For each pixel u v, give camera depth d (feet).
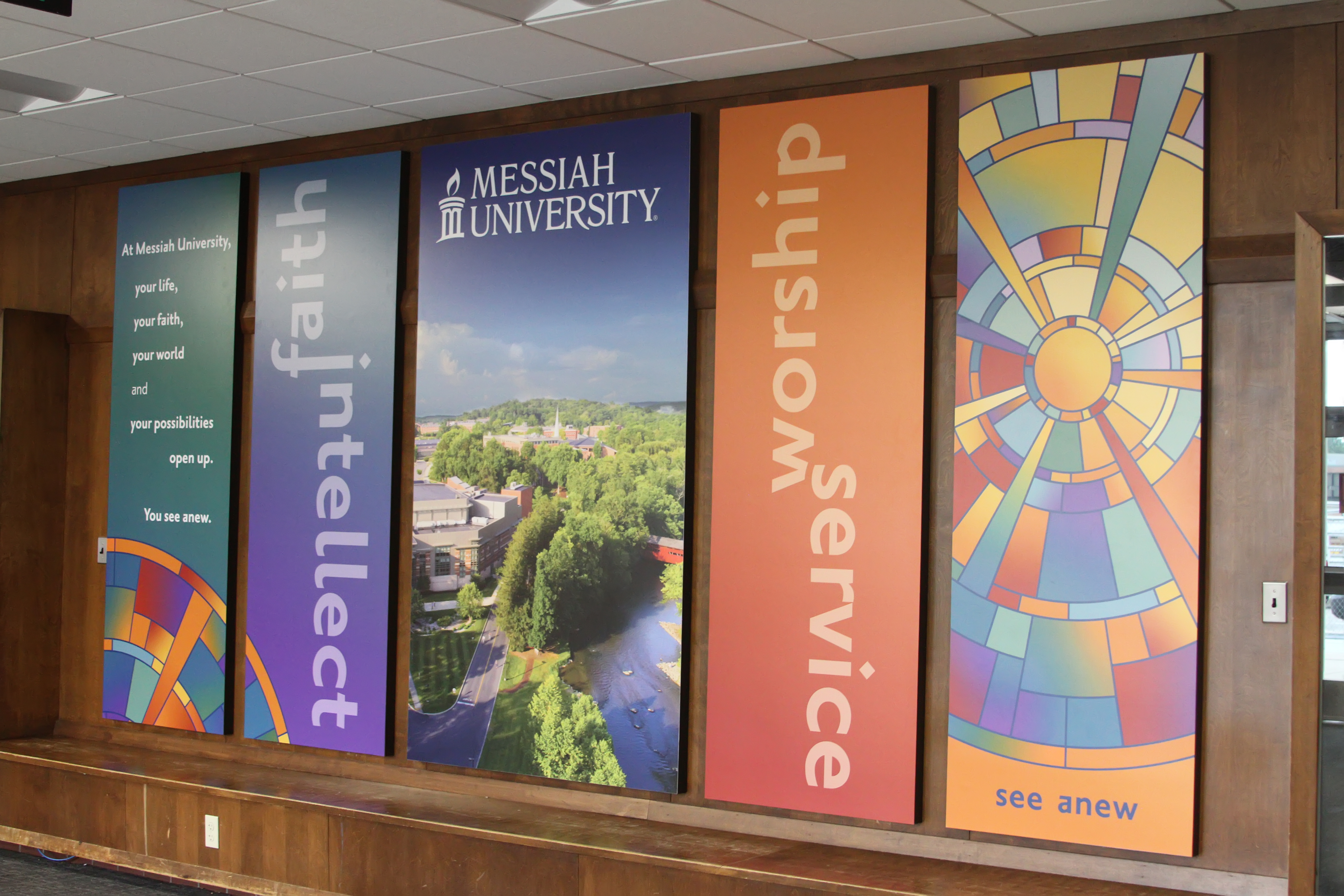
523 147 17.94
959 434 14.83
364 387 19.19
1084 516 14.16
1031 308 14.48
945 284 15.12
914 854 15.07
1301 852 12.42
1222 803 13.65
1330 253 12.48
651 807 16.80
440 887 16.62
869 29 14.60
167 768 19.93
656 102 17.12
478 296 18.24
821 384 15.69
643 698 16.81
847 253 15.57
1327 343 12.44
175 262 21.22
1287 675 13.38
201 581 20.70
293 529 19.75
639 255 17.01
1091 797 14.03
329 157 19.95
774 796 15.79
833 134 15.70
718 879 14.70
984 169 14.78
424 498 18.67
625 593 17.02
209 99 18.12
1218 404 13.79
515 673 17.79
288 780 19.11
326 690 19.33
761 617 15.96
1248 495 13.62
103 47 15.97
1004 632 14.52
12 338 22.04
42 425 22.43
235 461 20.59
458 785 18.30
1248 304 13.67
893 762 15.10
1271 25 13.53
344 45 15.76
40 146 20.88
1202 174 13.65
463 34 15.24
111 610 21.70
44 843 20.45
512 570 17.89
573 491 17.44
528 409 17.80
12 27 15.26
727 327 16.31
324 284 19.65
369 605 18.99
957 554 14.80
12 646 22.08
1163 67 13.87
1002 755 14.49
